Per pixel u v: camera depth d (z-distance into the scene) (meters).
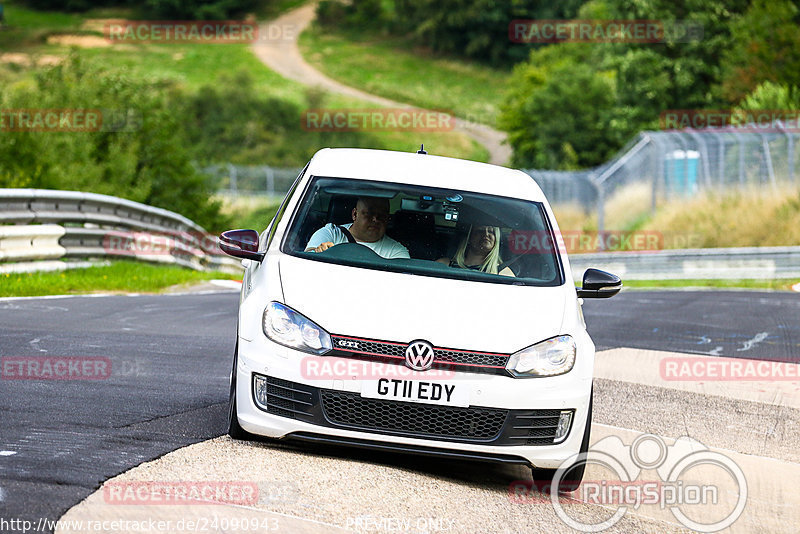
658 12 195.38
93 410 23.17
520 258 23.16
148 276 62.75
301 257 22.12
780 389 35.84
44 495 16.31
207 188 123.56
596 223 141.12
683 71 191.62
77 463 18.36
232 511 16.30
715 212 125.25
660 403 31.84
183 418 23.06
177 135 119.75
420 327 20.02
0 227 52.09
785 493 23.02
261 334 20.36
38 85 106.25
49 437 20.20
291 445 21.12
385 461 21.16
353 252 22.42
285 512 16.56
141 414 23.14
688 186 132.62
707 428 28.95
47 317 40.00
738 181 127.94
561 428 20.39
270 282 21.28
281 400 20.08
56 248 58.00
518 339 20.38
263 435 20.28
